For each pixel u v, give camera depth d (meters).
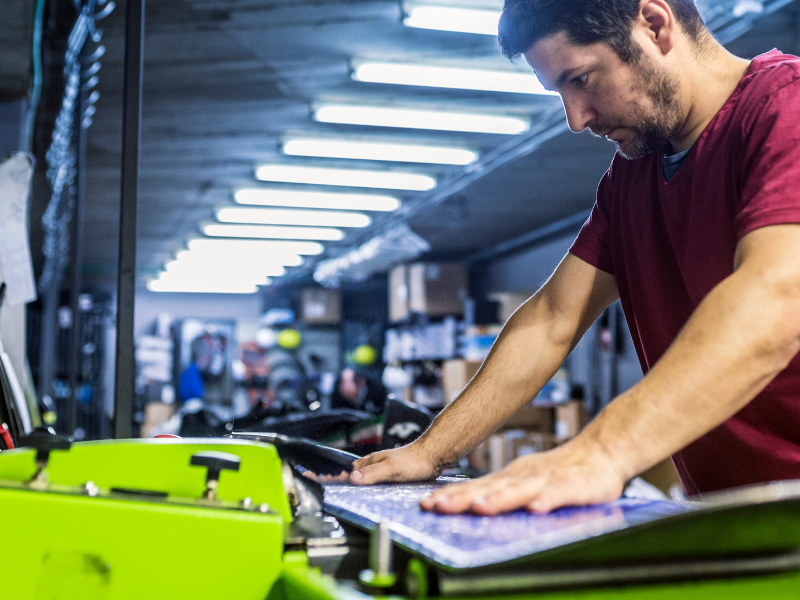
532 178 6.91
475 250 10.69
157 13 3.81
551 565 0.36
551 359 1.09
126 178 1.36
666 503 0.56
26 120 3.58
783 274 0.67
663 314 1.06
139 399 11.87
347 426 1.63
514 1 0.87
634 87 0.86
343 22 3.96
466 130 5.64
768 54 0.93
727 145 0.89
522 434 6.23
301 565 0.46
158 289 13.66
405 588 0.40
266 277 12.98
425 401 8.45
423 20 3.88
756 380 0.65
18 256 1.43
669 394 0.63
